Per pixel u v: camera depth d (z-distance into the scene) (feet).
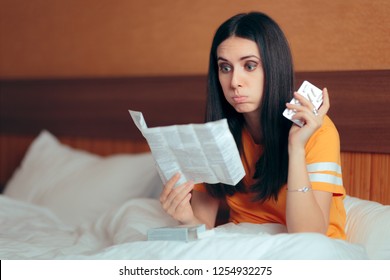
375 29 7.32
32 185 9.72
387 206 6.26
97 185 9.00
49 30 10.84
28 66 11.18
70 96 10.47
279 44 5.63
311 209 5.33
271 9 8.21
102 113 10.07
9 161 11.38
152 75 9.59
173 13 9.28
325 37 7.74
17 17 11.19
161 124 9.30
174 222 6.91
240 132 6.21
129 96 9.68
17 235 7.46
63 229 8.18
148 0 9.56
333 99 7.46
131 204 7.56
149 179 8.87
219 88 6.09
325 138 5.69
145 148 9.54
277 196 5.91
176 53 9.30
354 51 7.50
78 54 10.52
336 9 7.64
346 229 6.20
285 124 5.70
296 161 5.36
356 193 7.32
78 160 9.74
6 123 11.38
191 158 5.28
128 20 9.82
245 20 5.62
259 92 5.62
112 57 10.09
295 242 4.95
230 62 5.61
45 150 10.22
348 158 7.38
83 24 10.40
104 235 7.39
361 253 5.30
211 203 6.58
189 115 8.97
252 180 6.23
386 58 7.25
